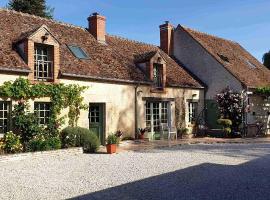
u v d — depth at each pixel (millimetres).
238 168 11852
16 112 15000
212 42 28172
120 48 22922
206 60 25484
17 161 13391
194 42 26172
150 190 8906
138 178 10367
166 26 27234
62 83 16797
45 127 16094
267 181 9820
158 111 22125
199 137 23625
